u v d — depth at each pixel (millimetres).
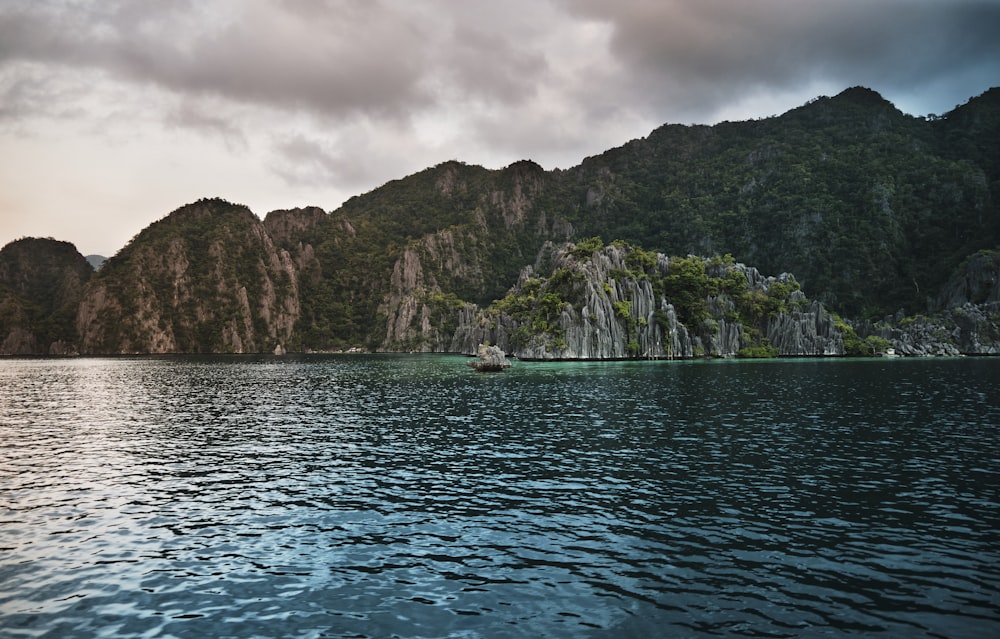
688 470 34219
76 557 21953
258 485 31891
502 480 32406
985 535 23516
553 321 163750
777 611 17297
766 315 178625
